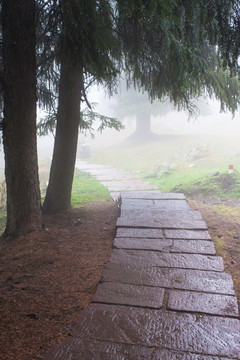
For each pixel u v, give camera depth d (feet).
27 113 16.21
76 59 14.94
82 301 10.37
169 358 7.45
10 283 11.69
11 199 16.98
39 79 22.98
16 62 15.44
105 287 10.93
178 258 13.26
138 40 18.52
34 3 15.99
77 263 13.47
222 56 14.40
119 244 14.85
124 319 9.04
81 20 13.78
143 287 10.88
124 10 12.81
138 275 11.80
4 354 7.75
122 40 18.99
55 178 22.65
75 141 22.40
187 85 19.42
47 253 14.66
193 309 9.49
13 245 15.74
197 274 11.82
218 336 8.25
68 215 21.77
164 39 17.39
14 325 8.96
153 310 9.50
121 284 11.14
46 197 23.03
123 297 10.24
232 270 12.90
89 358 7.47
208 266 12.50
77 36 14.07
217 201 28.73
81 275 12.32
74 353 7.66
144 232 16.34
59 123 21.91
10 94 15.76
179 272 12.01
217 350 7.73
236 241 16.39
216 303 9.81
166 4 12.07
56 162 22.45
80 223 19.81
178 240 15.20
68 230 18.21
